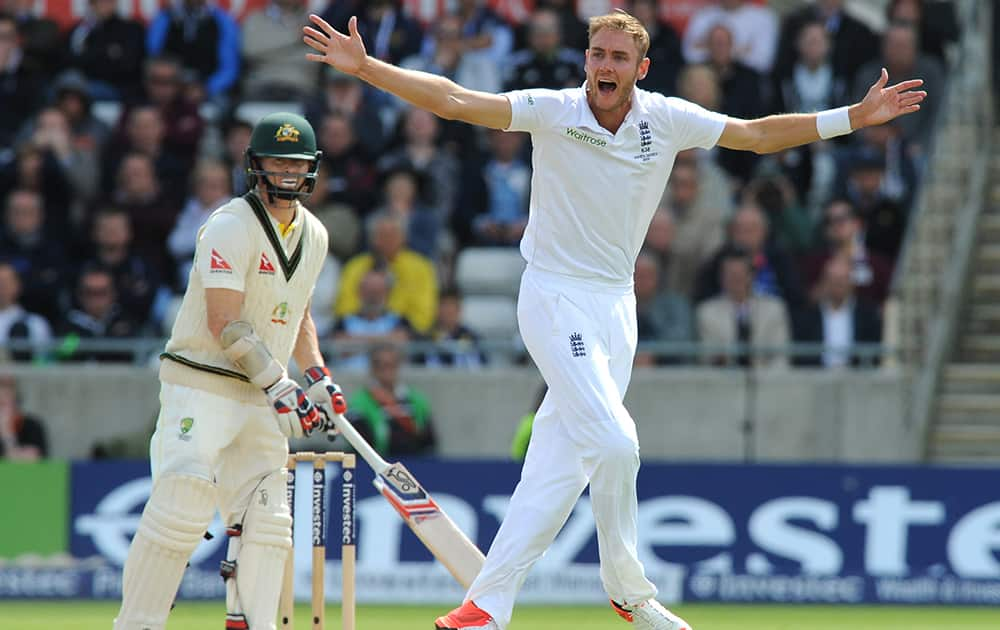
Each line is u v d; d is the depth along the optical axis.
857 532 35.06
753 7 49.28
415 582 34.50
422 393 39.97
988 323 45.34
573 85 46.56
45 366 39.97
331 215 43.41
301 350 20.09
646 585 19.39
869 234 44.25
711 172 43.56
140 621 18.52
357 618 31.62
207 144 46.47
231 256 18.48
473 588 19.52
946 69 47.62
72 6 50.25
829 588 34.88
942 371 42.94
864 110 19.66
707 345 40.66
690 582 34.91
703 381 40.59
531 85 46.44
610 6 49.28
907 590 34.84
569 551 34.47
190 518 18.41
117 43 48.69
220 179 44.28
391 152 45.28
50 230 43.91
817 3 48.22
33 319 41.94
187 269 43.91
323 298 42.56
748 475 35.16
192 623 29.70
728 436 40.62
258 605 18.73
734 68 47.16
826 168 45.88
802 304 42.16
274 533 18.88
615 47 18.48
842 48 47.75
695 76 46.28
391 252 41.94
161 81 46.44
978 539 34.94
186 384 18.78
